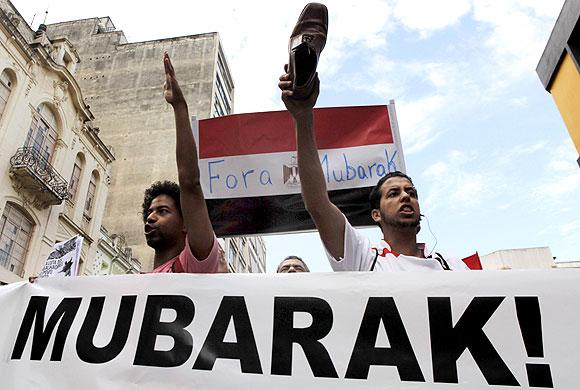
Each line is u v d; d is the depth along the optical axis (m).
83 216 16.23
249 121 3.52
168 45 33.19
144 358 1.85
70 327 1.99
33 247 13.19
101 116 29.69
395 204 2.35
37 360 1.94
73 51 16.28
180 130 2.04
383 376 1.69
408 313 1.79
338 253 2.02
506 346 1.68
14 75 13.12
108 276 2.09
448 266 2.35
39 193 13.42
